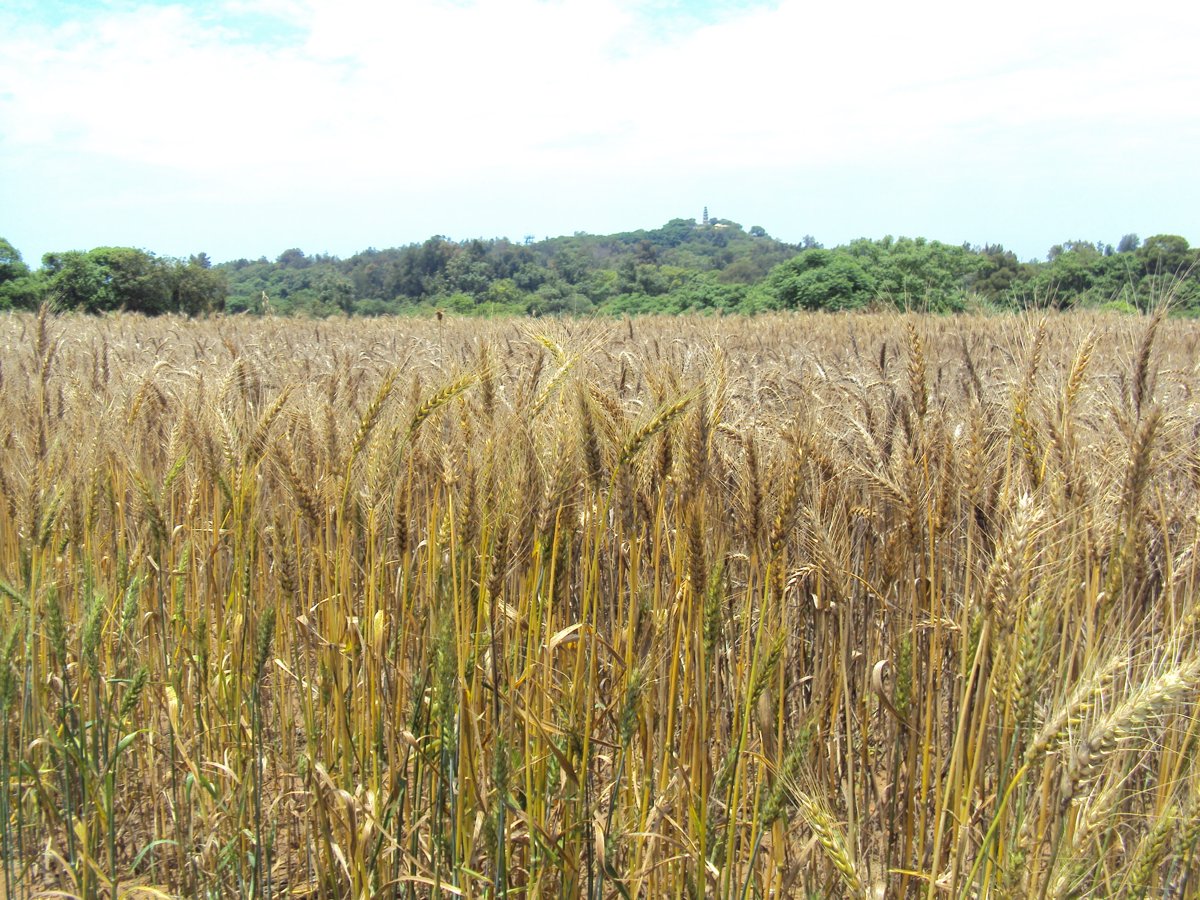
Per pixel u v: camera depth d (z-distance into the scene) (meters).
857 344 18.38
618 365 8.56
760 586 4.10
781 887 3.89
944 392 8.08
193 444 5.93
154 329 26.17
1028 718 3.04
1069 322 9.31
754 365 12.20
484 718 4.23
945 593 4.74
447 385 4.82
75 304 51.44
